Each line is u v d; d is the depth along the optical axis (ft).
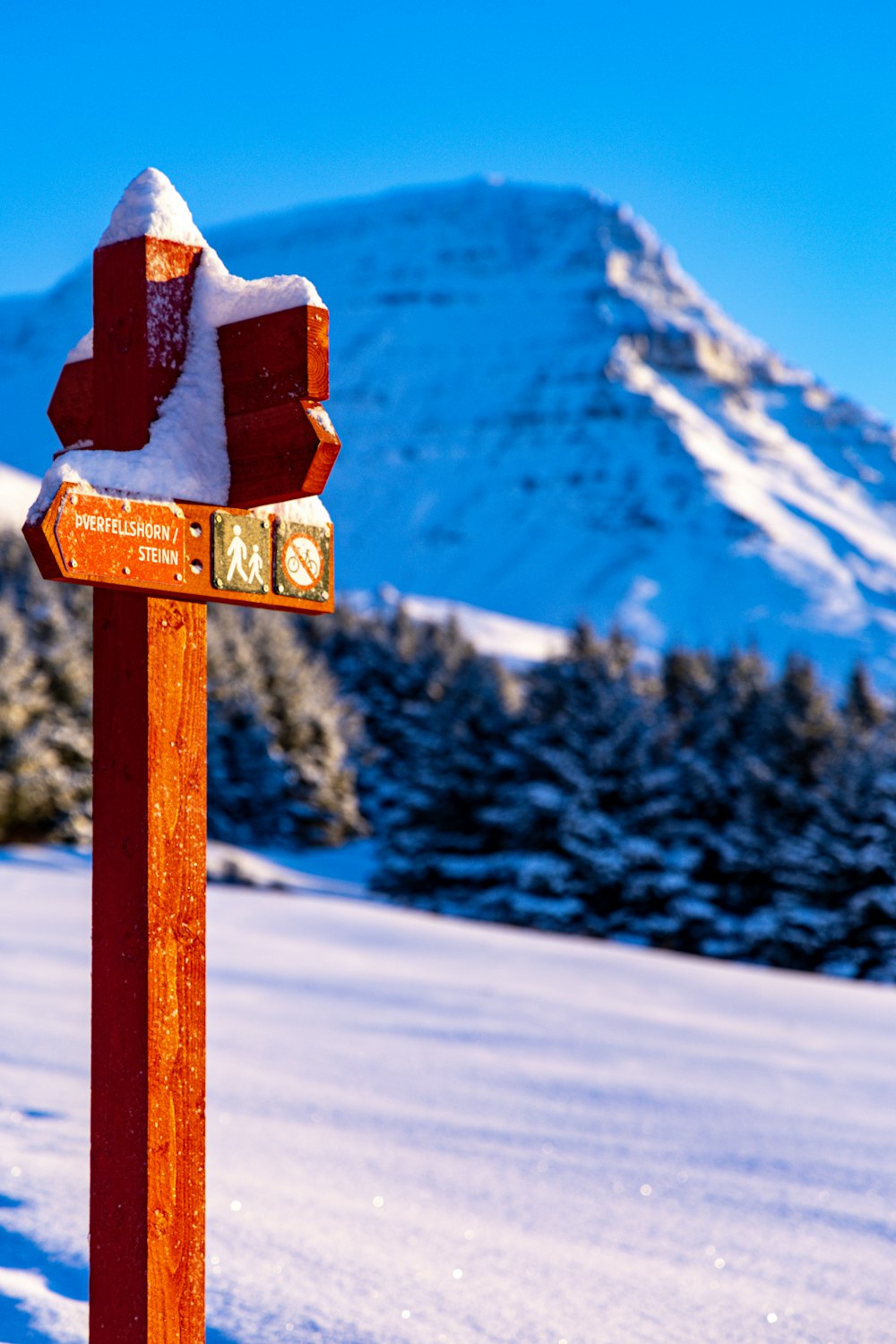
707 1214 19.92
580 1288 14.94
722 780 158.92
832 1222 19.89
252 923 78.59
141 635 9.34
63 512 8.77
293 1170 20.27
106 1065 9.27
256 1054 34.35
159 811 9.26
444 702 167.02
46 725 168.04
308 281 9.61
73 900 83.30
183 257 9.91
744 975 72.13
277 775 196.24
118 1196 9.10
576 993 58.23
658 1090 32.99
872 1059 42.39
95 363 10.03
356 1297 13.65
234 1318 12.73
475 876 152.25
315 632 265.54
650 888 139.33
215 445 9.77
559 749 144.25
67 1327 11.93
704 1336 13.65
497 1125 26.58
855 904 135.64
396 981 56.29
